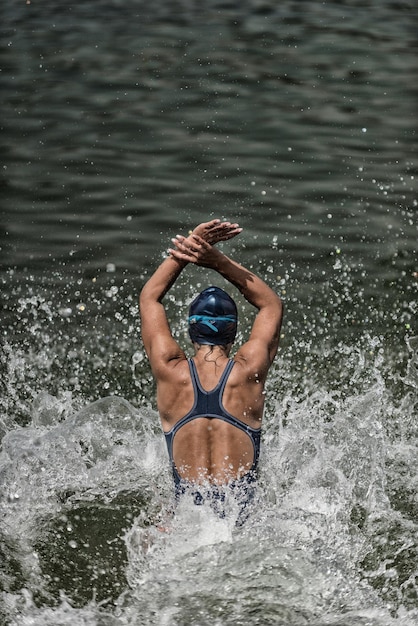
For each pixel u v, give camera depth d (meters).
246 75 48.47
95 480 18.25
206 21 60.47
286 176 35.75
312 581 14.97
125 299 26.38
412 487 17.95
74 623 14.16
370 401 21.58
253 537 15.37
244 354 15.48
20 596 14.84
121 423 20.38
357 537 16.33
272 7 64.88
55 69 49.06
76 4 65.50
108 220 31.80
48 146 38.75
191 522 15.24
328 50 53.25
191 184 34.97
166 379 15.37
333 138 39.94
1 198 33.50
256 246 29.67
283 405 21.39
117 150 38.44
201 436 15.10
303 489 17.53
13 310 25.61
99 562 15.78
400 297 26.55
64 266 28.27
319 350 23.84
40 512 17.20
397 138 39.84
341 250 29.36
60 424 20.39
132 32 57.25
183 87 46.53
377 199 33.47
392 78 48.03
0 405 21.27
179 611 14.38
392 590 15.02
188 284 27.45
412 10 63.88
